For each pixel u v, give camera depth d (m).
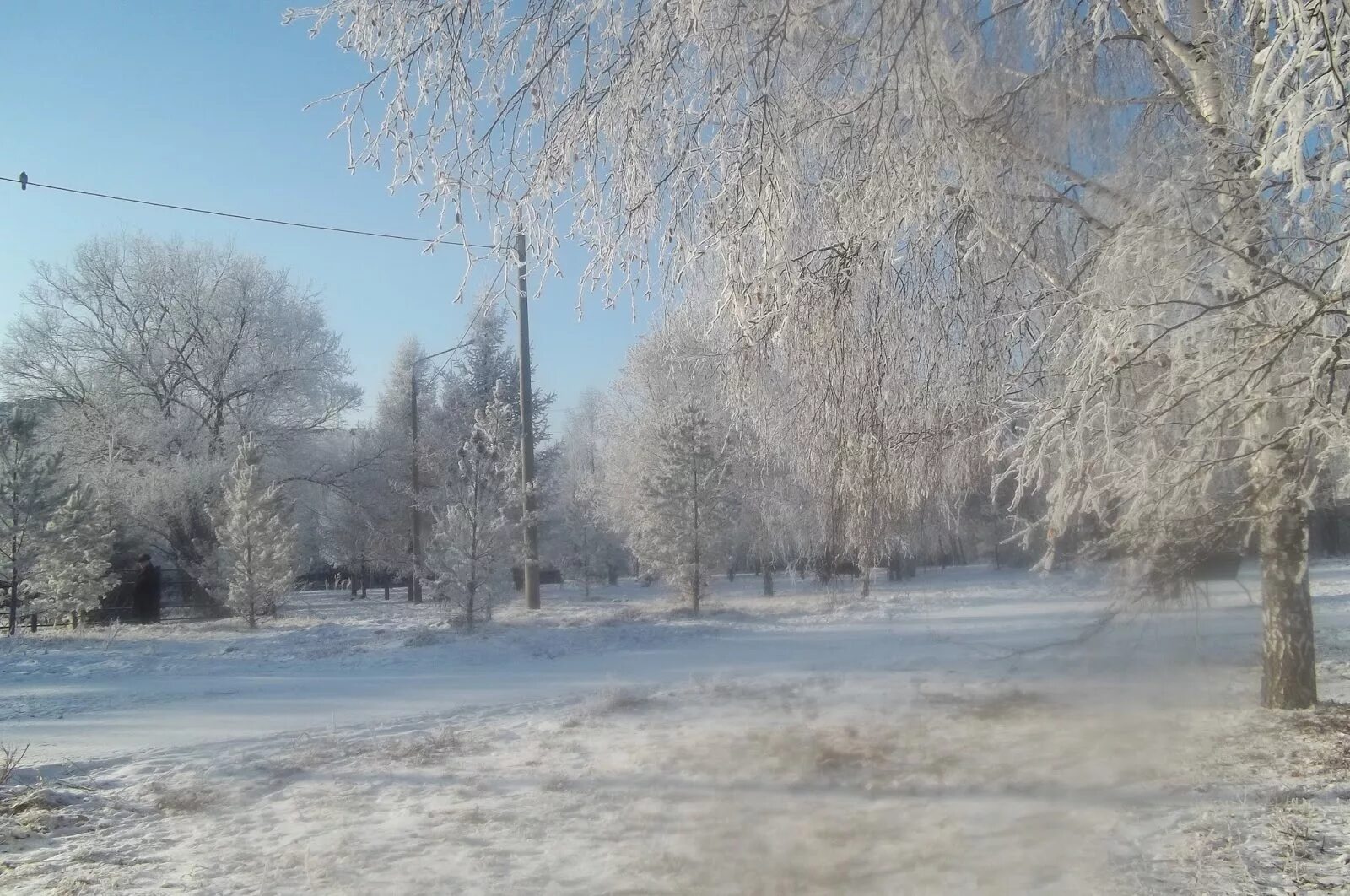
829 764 6.96
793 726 8.53
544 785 7.12
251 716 11.77
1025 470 7.32
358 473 38.38
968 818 5.60
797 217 7.27
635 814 6.19
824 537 10.30
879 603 21.11
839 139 7.05
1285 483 6.71
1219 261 6.31
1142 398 6.83
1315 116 4.84
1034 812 5.65
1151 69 8.12
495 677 14.63
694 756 7.67
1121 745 6.76
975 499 9.82
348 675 15.81
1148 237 6.39
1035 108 7.12
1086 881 4.61
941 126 6.43
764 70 6.61
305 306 37.69
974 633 12.36
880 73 6.32
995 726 7.54
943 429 8.99
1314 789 5.98
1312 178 5.84
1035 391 8.39
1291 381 6.41
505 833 5.98
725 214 7.11
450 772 7.79
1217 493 7.10
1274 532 8.24
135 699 13.73
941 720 8.03
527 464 25.62
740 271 7.34
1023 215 7.83
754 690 10.94
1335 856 4.90
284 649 19.33
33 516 24.19
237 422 35.34
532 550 25.61
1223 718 7.57
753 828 5.64
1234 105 6.75
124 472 31.56
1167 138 7.30
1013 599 12.56
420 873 5.28
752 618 22.02
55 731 11.12
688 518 24.27
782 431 9.28
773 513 22.83
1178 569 7.20
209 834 6.36
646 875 5.03
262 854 5.84
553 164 6.85
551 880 5.07
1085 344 6.64
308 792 7.36
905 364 8.75
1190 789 6.04
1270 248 6.37
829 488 9.38
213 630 24.38
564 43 6.66
